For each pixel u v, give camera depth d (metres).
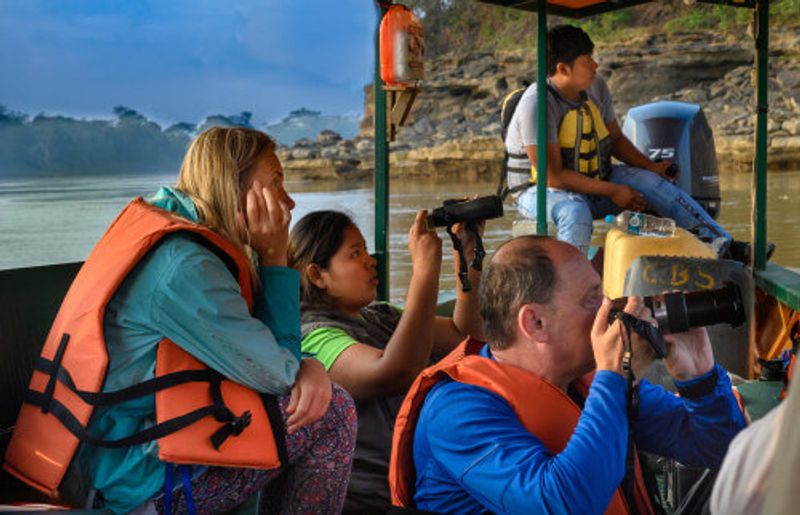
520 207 4.88
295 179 55.03
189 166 2.18
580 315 1.65
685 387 1.74
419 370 2.54
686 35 53.19
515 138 4.83
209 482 2.03
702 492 1.96
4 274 2.48
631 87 53.69
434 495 1.63
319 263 2.76
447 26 67.12
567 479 1.46
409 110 3.77
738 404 1.77
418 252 2.58
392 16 3.66
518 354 1.69
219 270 1.98
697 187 5.25
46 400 1.95
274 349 2.02
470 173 52.56
